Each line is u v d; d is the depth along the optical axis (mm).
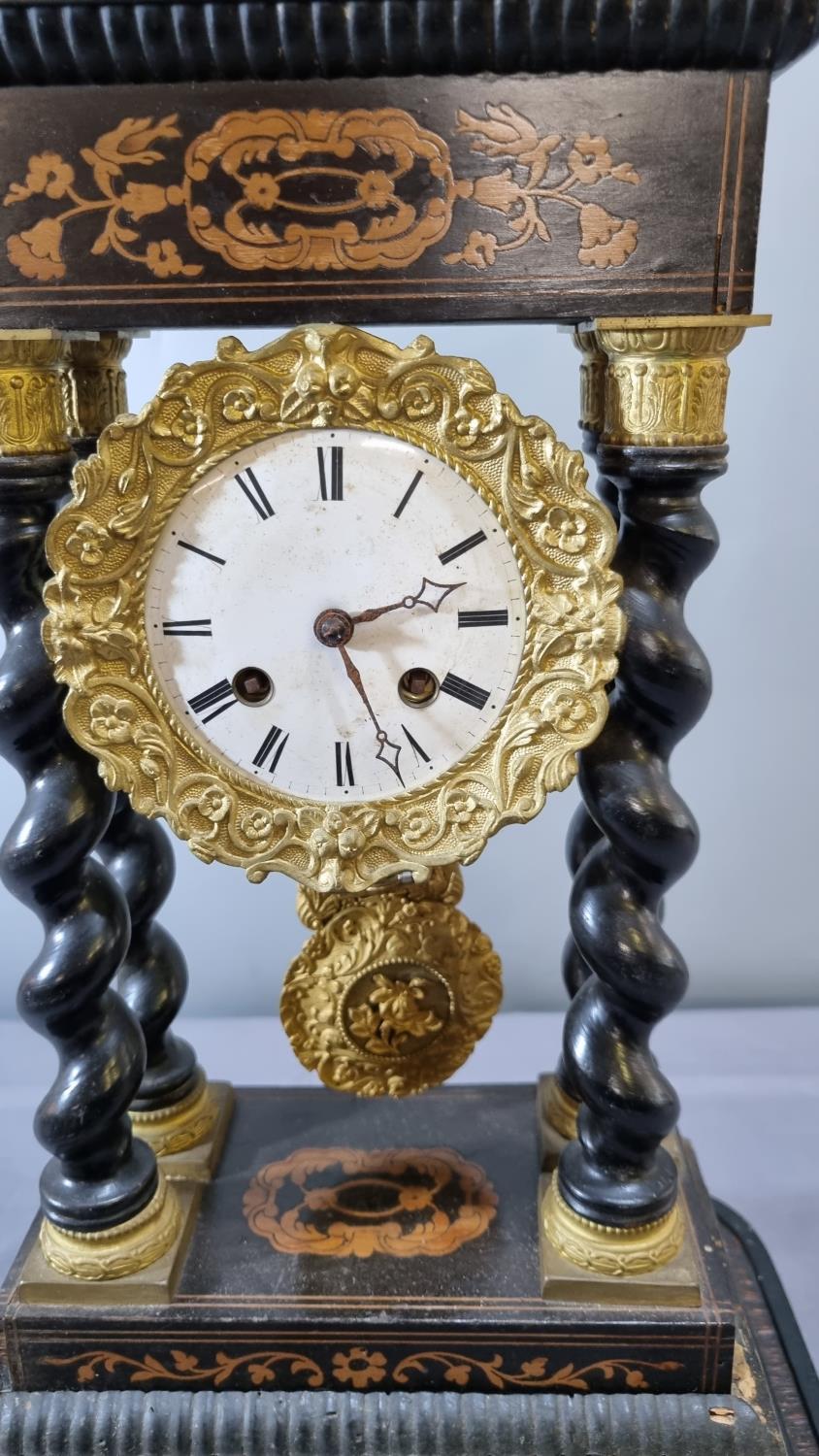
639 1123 1419
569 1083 1706
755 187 1187
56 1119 1428
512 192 1186
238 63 1134
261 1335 1460
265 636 1302
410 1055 1651
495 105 1160
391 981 1601
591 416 1536
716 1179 1985
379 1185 1670
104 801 1383
